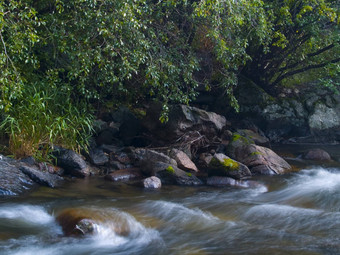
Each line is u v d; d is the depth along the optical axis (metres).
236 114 11.78
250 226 5.21
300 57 11.16
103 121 9.84
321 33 10.91
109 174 7.50
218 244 4.61
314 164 9.06
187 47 8.97
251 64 12.08
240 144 8.75
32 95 7.93
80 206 5.71
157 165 7.50
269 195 6.66
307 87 12.60
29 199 5.99
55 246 4.53
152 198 6.36
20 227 5.00
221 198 6.45
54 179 7.04
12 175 6.45
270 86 12.32
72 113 8.40
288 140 11.99
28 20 6.97
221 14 8.78
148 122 9.01
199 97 11.66
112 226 5.04
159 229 5.10
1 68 6.40
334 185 7.11
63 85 8.45
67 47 7.38
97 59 7.30
